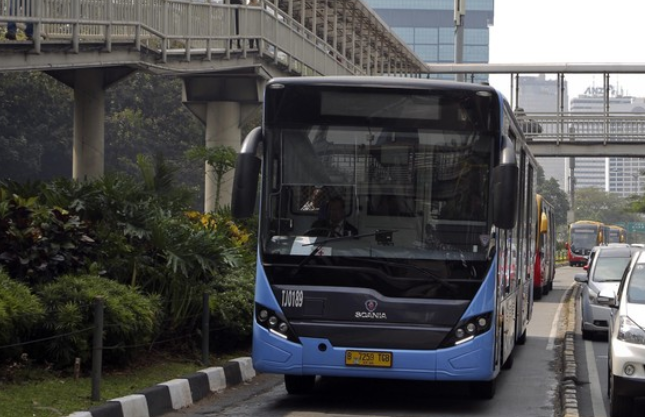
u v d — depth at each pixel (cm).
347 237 1271
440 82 1291
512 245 1599
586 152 5988
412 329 1252
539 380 1686
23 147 4684
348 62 4328
